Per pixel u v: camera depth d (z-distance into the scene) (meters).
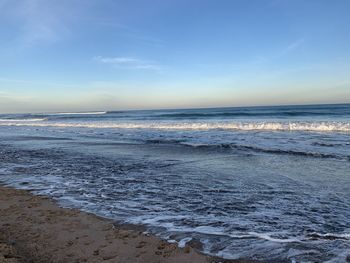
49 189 6.94
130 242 4.09
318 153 10.62
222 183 7.28
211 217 5.02
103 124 31.58
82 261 3.57
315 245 3.88
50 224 4.77
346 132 16.25
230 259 3.59
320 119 29.48
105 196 6.34
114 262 3.55
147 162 10.30
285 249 3.79
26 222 4.86
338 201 5.71
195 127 23.33
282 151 11.40
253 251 3.77
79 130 25.69
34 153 12.75
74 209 5.50
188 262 3.54
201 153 11.89
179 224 4.72
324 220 4.78
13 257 3.63
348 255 3.58
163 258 3.64
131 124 29.20
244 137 15.94
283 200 5.86
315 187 6.71
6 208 5.61
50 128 30.11
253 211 5.27
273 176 7.84
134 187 7.05
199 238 4.19
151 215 5.15
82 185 7.28
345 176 7.57
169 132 20.73
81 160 10.88
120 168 9.35
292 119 31.47
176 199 6.07
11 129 30.08
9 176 8.43
